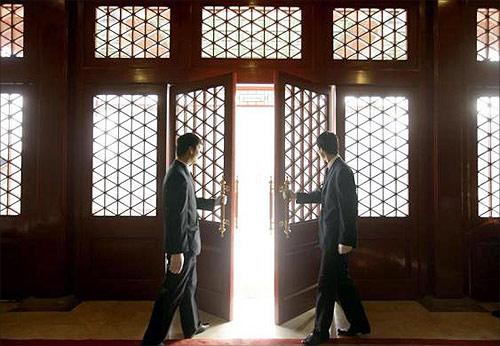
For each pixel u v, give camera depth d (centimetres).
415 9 353
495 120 350
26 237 343
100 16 357
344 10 358
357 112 356
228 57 354
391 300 350
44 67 334
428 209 346
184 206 245
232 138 300
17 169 349
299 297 312
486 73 346
